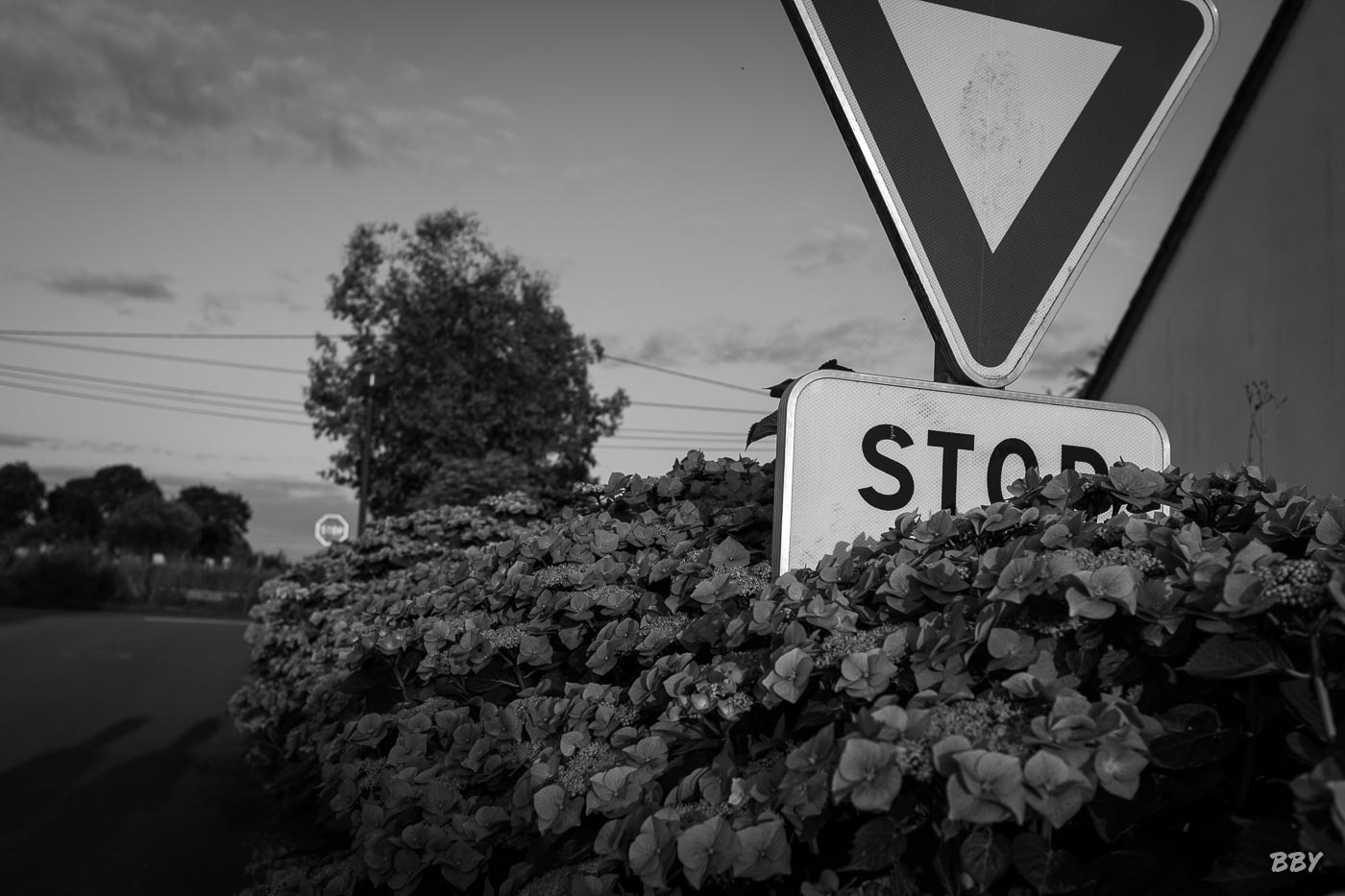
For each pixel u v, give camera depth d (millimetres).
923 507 1588
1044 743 992
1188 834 1085
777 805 1155
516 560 2480
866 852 1046
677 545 2049
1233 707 1101
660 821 1199
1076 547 1302
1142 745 978
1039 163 1651
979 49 1634
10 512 79188
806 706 1286
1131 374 11352
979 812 953
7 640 14781
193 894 3701
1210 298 9516
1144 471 1546
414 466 29438
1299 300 8156
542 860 1506
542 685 1899
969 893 1030
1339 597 961
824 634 1362
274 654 6301
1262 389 8578
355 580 6355
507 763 1744
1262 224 8688
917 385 1601
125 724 7883
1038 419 1649
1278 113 8469
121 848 4363
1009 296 1630
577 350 32281
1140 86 1704
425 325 30203
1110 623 1147
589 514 2869
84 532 68562
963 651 1175
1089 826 1120
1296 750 962
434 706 2115
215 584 29625
